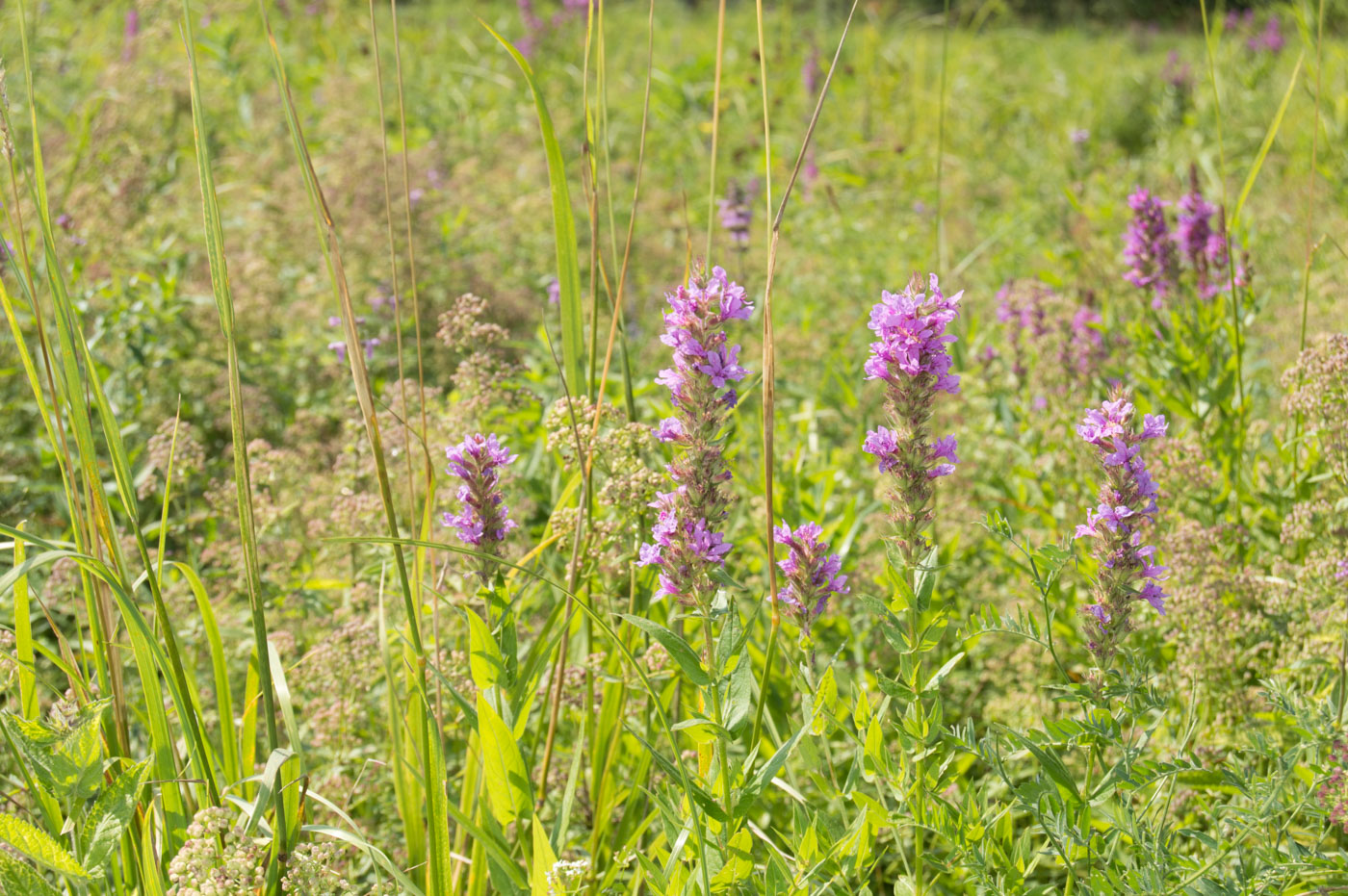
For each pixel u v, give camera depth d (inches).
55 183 261.9
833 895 99.7
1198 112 455.2
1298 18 187.9
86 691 106.4
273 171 309.6
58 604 158.7
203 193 92.3
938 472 94.5
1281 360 199.2
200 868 90.7
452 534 146.3
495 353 166.1
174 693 94.7
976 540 177.6
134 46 337.7
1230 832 109.2
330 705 138.0
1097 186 374.3
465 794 111.3
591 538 119.9
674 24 651.5
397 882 99.3
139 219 260.5
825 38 566.3
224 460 198.7
